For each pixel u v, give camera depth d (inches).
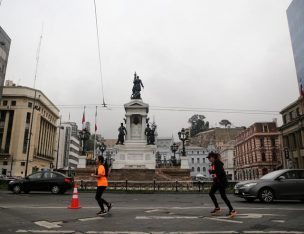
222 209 508.1
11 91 2997.0
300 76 2341.3
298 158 2404.0
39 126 3164.4
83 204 602.5
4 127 2967.5
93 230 324.5
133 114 1959.9
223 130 5255.9
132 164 1841.8
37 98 3100.4
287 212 467.2
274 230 323.6
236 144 4249.5
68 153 4611.2
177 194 1013.8
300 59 2338.8
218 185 438.9
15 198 753.0
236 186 679.1
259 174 3282.5
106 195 928.9
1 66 2529.5
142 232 313.6
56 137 4146.2
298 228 334.3
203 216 426.0
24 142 2945.4
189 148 4662.9
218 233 308.5
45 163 3486.7
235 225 354.0
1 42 2436.0
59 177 952.3
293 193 625.0
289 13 2498.8
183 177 1668.3
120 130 1920.5
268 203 624.4
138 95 2069.4
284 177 641.0
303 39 2274.9
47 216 424.2
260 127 3388.3
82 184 1175.6
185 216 426.6
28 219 396.5
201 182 1267.2
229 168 4461.1
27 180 943.0
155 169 1669.5
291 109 2529.5
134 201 697.6
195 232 313.4
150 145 1877.5
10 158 2871.6
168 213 461.1
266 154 3319.4
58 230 323.6
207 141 5290.4
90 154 3750.0
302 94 1934.1
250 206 563.5
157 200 731.4
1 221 380.8
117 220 390.3
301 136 2367.1
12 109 2987.2
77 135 5452.8
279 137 3221.0
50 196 835.4
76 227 341.7
